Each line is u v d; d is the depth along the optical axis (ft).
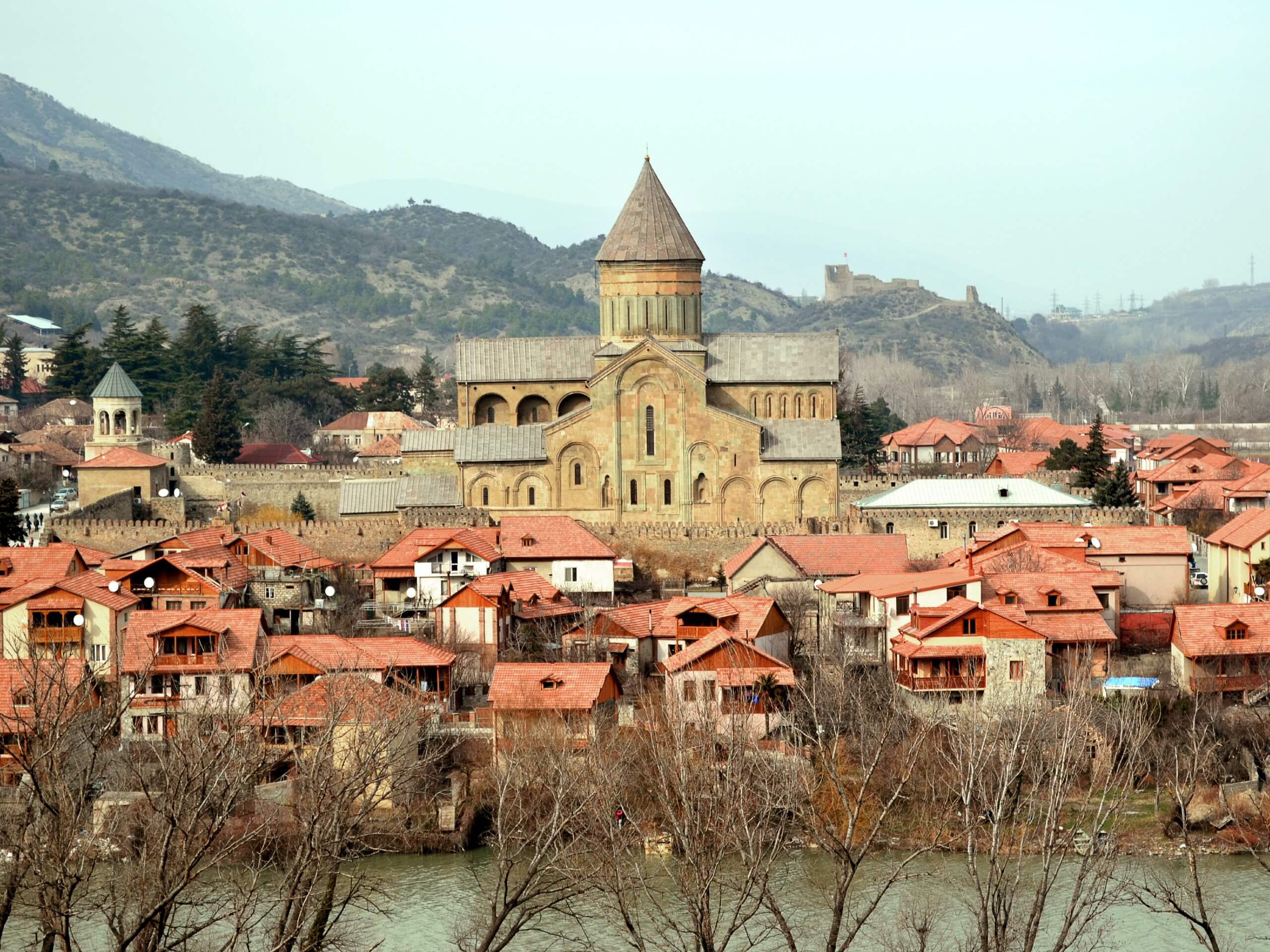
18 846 230.68
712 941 253.85
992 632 395.96
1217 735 377.50
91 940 276.21
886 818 302.66
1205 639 399.65
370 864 331.57
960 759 311.27
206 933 277.44
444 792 351.25
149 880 240.12
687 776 297.12
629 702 393.29
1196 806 354.74
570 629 449.06
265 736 302.66
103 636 418.72
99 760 315.37
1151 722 373.81
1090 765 362.33
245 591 483.92
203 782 251.19
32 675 269.23
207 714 302.25
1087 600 424.46
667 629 433.07
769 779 309.01
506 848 291.99
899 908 291.58
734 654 387.34
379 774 295.89
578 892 256.52
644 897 303.27
